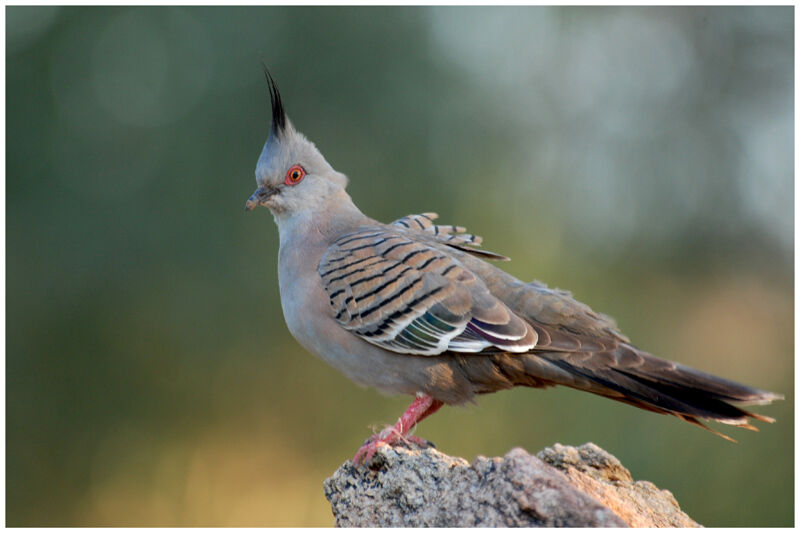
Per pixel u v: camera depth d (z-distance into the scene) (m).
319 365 17.70
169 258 15.85
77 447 17.23
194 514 18.72
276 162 9.54
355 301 8.47
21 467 16.95
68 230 15.73
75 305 15.91
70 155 15.70
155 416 17.41
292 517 19.09
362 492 7.59
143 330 16.33
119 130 15.77
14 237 15.68
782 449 16.25
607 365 8.02
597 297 18.27
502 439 17.16
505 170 17.22
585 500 6.33
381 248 8.62
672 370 7.85
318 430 18.28
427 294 8.26
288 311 9.07
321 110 15.81
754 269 20.41
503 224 16.80
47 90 15.66
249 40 15.73
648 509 7.53
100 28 15.75
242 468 18.89
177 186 15.73
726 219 20.03
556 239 17.94
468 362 8.37
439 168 16.34
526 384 8.59
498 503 6.60
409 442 8.56
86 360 16.31
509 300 8.44
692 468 15.77
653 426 16.11
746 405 7.65
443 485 7.07
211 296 16.19
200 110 15.68
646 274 19.59
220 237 15.88
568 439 16.55
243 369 17.11
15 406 16.42
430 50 16.36
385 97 16.05
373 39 15.99
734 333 20.25
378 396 18.12
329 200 9.60
